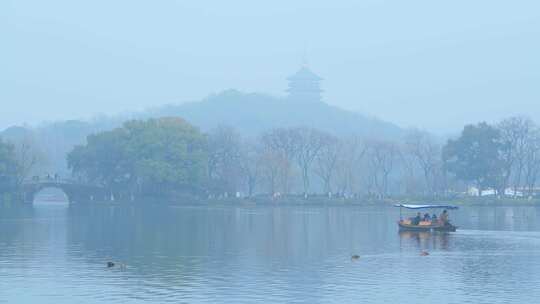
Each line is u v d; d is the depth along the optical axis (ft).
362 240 555.28
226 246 508.53
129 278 366.63
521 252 476.13
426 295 327.26
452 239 563.07
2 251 474.49
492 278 371.76
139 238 563.07
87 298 318.24
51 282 354.95
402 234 605.73
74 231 626.64
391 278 370.94
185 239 557.33
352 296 324.19
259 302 311.47
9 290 334.85
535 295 327.47
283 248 499.10
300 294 328.29
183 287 343.26
